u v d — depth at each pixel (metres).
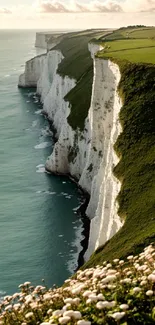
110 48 81.50
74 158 81.06
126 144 53.38
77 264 52.00
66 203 69.62
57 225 62.19
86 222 62.88
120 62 63.28
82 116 83.50
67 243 57.09
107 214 51.66
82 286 14.23
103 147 69.56
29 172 83.69
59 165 82.62
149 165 48.69
